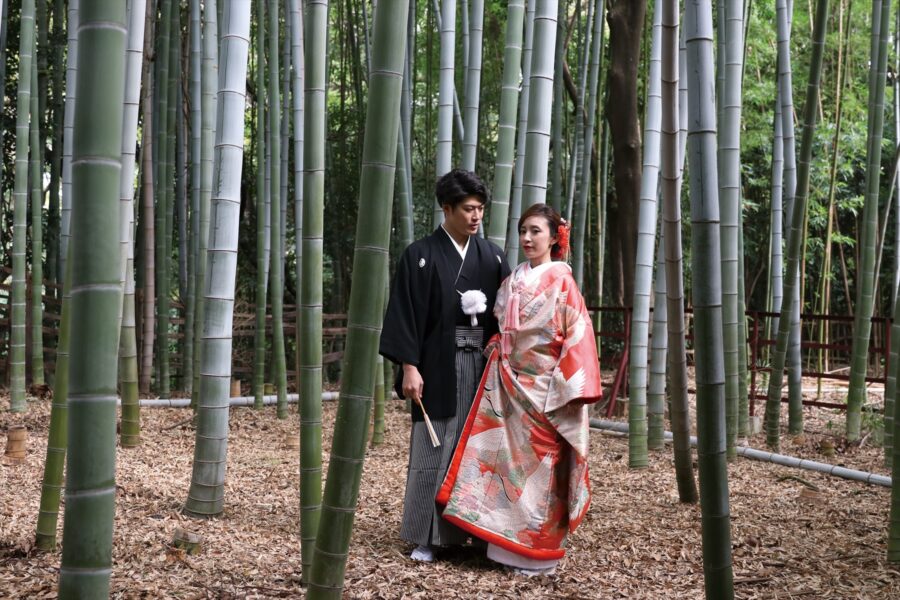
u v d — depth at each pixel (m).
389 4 2.00
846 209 13.28
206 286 3.78
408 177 6.96
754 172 12.76
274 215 7.20
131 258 5.45
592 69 7.63
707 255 1.92
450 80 4.73
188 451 5.44
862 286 6.65
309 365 2.94
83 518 1.48
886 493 4.90
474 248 3.57
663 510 4.33
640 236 5.58
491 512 3.28
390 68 2.02
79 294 1.47
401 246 6.62
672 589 3.11
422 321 3.46
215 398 3.79
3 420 6.07
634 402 5.47
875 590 3.11
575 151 7.97
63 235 5.16
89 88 1.44
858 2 12.48
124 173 3.60
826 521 4.14
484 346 3.53
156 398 7.92
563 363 3.30
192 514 3.77
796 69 13.12
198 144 7.70
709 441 1.95
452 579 3.15
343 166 10.52
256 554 3.23
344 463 2.12
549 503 3.31
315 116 3.07
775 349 6.35
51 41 8.81
